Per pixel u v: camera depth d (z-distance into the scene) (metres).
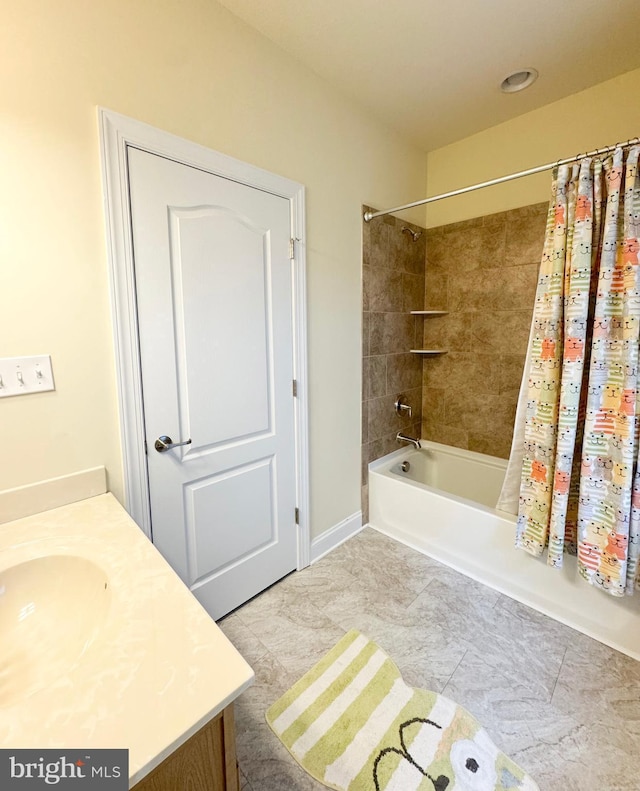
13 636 0.84
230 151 1.53
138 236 1.29
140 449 1.38
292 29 1.57
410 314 2.68
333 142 1.97
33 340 1.13
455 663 1.48
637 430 1.38
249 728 1.26
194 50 1.39
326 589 1.91
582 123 2.04
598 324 1.41
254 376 1.72
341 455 2.27
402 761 1.15
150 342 1.37
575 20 1.54
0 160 1.03
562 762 1.14
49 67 1.09
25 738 0.50
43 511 1.17
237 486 1.72
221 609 1.72
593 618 1.60
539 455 1.61
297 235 1.82
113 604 0.74
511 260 2.38
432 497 2.14
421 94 2.03
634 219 1.34
